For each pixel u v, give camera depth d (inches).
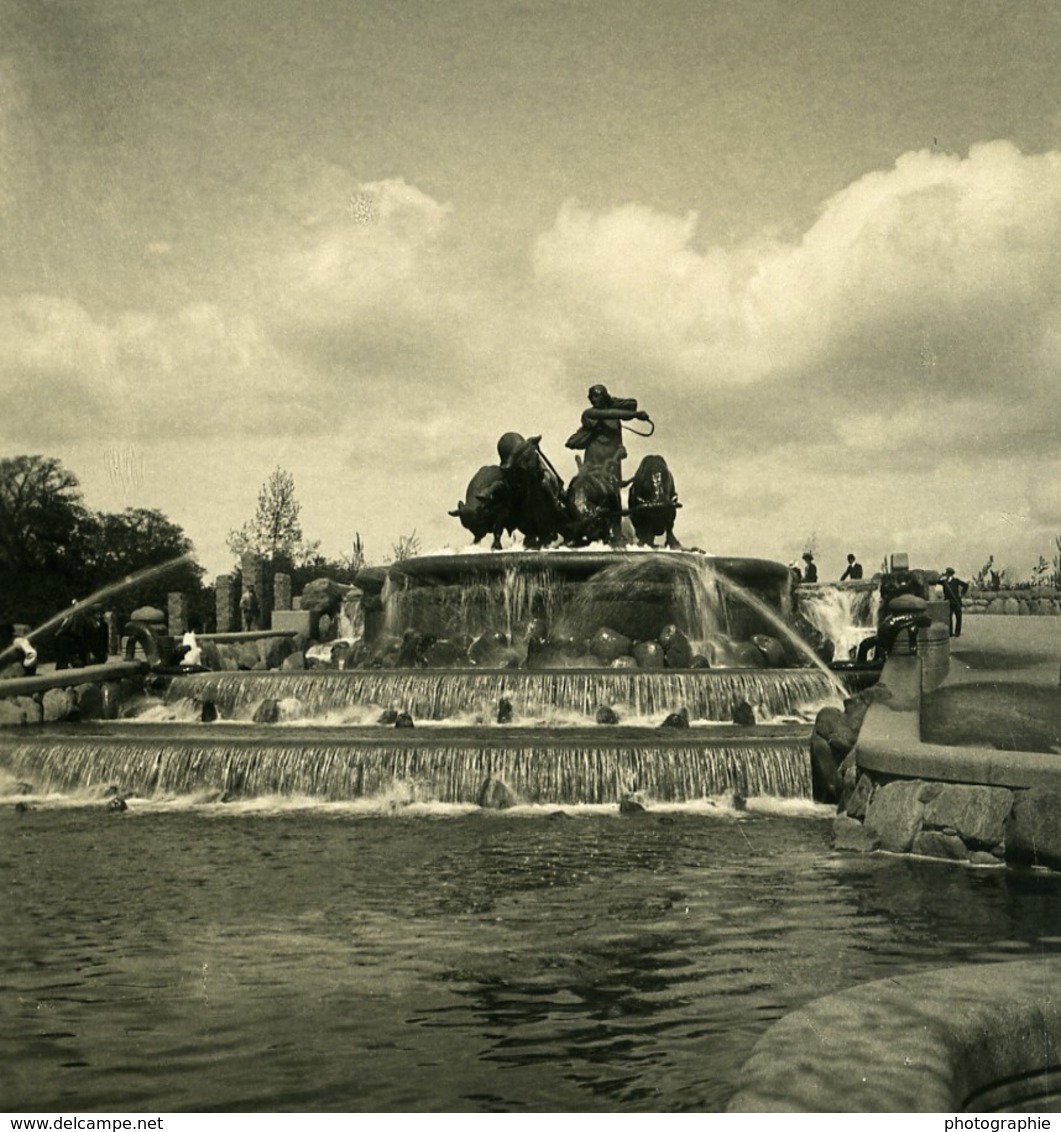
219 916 528.4
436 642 1438.2
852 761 780.6
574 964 453.4
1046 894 557.6
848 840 670.5
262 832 731.4
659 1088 334.6
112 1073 351.6
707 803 814.5
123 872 621.0
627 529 1654.8
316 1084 342.0
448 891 572.7
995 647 1232.8
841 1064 208.2
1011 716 776.9
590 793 819.4
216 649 1557.6
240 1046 371.9
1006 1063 227.0
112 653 1919.3
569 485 1595.7
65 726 1087.0
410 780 831.7
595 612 1438.2
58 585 2308.1
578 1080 341.4
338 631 2020.2
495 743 841.5
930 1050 213.8
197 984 431.5
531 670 1116.5
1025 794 627.8
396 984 431.2
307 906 546.0
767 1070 206.1
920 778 669.9
